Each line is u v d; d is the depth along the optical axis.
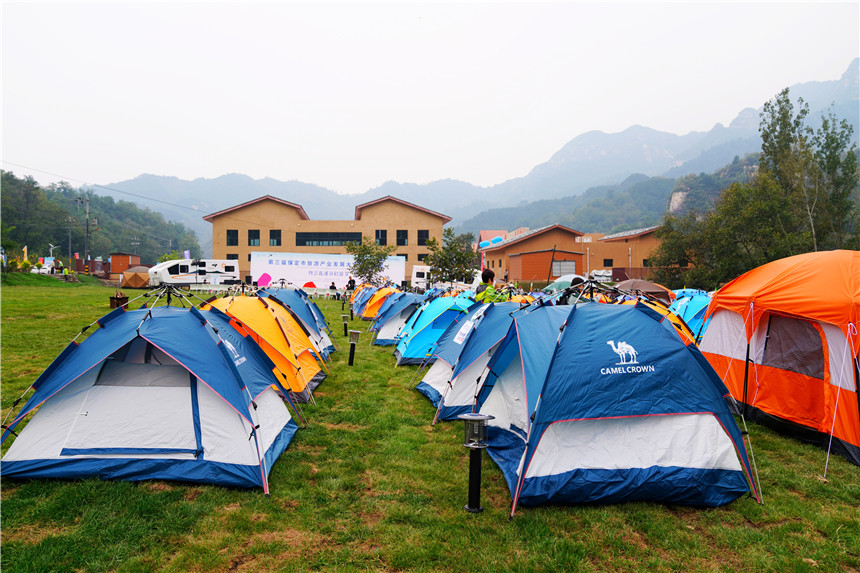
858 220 30.94
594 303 5.50
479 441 4.31
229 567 3.47
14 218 78.44
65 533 3.77
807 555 3.83
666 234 33.28
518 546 3.79
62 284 35.06
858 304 5.71
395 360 11.43
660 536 4.00
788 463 5.71
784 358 6.84
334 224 48.62
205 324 5.30
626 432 4.67
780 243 24.62
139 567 3.39
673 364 4.87
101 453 4.65
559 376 4.69
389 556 3.64
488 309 7.17
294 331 8.86
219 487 4.62
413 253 48.59
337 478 4.95
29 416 6.01
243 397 4.96
